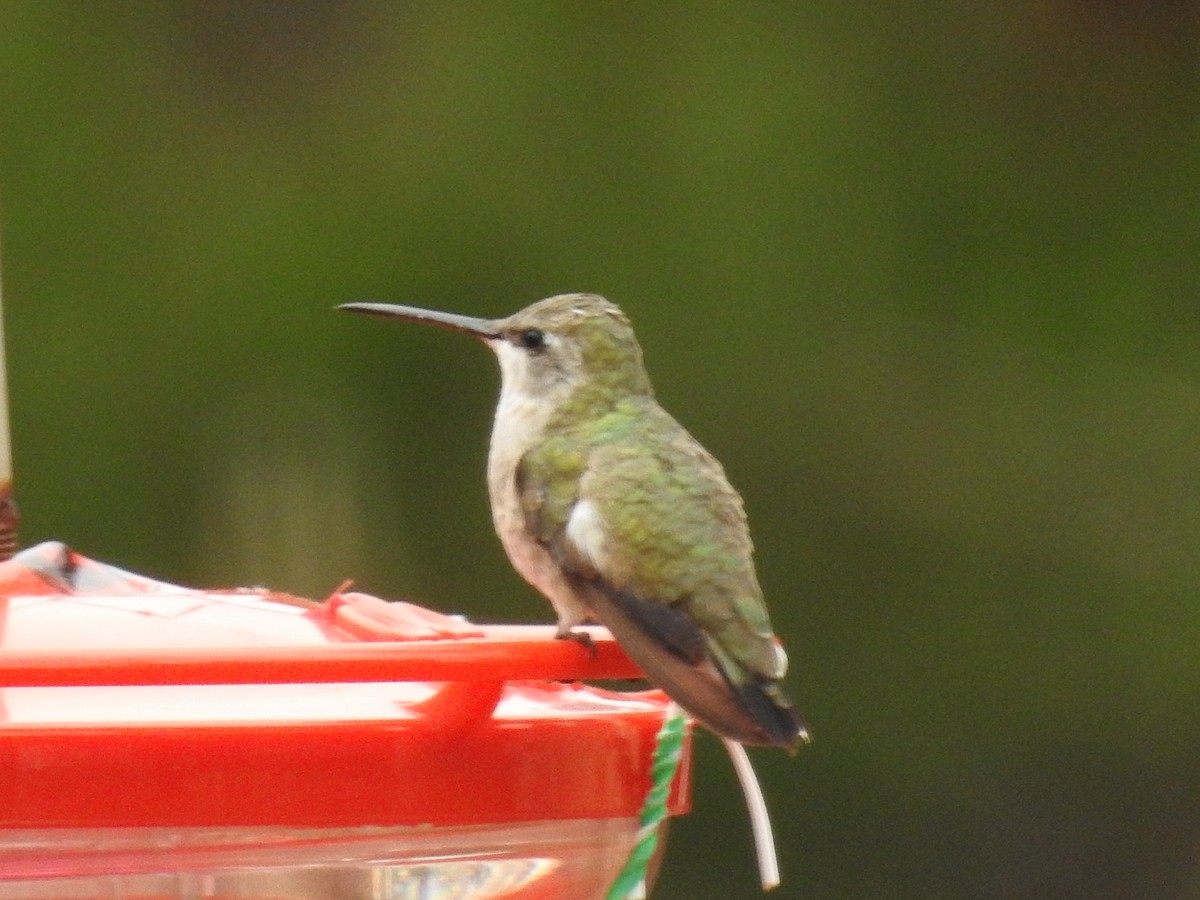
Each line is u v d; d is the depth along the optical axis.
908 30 13.01
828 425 12.54
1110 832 12.57
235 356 12.07
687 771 5.24
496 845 4.70
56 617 4.80
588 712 4.86
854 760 12.66
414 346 12.17
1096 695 12.51
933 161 12.89
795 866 12.76
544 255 12.48
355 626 4.96
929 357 12.64
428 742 4.52
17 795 4.25
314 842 4.49
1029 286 12.77
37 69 12.30
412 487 12.04
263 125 12.46
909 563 12.55
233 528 11.81
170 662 4.00
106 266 12.09
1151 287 12.83
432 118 12.57
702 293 12.57
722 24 12.89
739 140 12.75
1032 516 12.55
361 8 12.57
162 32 12.48
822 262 12.66
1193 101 13.09
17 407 11.77
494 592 12.01
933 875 12.64
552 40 12.67
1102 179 12.95
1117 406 12.63
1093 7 13.18
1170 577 12.45
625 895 4.81
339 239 12.34
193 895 4.39
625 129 12.62
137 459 11.84
